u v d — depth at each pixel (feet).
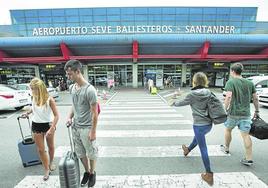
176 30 82.07
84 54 81.35
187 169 12.34
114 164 13.17
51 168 12.34
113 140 17.95
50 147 11.93
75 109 9.58
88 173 10.48
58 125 23.79
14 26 89.71
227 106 12.45
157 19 89.45
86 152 9.91
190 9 88.43
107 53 81.30
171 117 27.37
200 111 10.75
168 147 16.07
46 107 11.08
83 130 9.50
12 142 18.07
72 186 8.34
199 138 10.82
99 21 89.76
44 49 77.00
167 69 90.17
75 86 9.61
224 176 11.34
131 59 84.17
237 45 75.20
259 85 39.32
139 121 25.11
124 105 39.06
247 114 12.38
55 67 87.71
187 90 71.92
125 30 80.33
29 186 10.73
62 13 88.89
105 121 25.26
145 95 57.36
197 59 79.87
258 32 83.76
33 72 89.66
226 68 84.99
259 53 80.38
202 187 10.34
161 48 78.64
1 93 31.24
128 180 11.16
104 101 45.16
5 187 10.69
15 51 77.41
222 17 89.35
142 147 16.15
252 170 12.00
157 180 11.12
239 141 17.03
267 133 11.80
